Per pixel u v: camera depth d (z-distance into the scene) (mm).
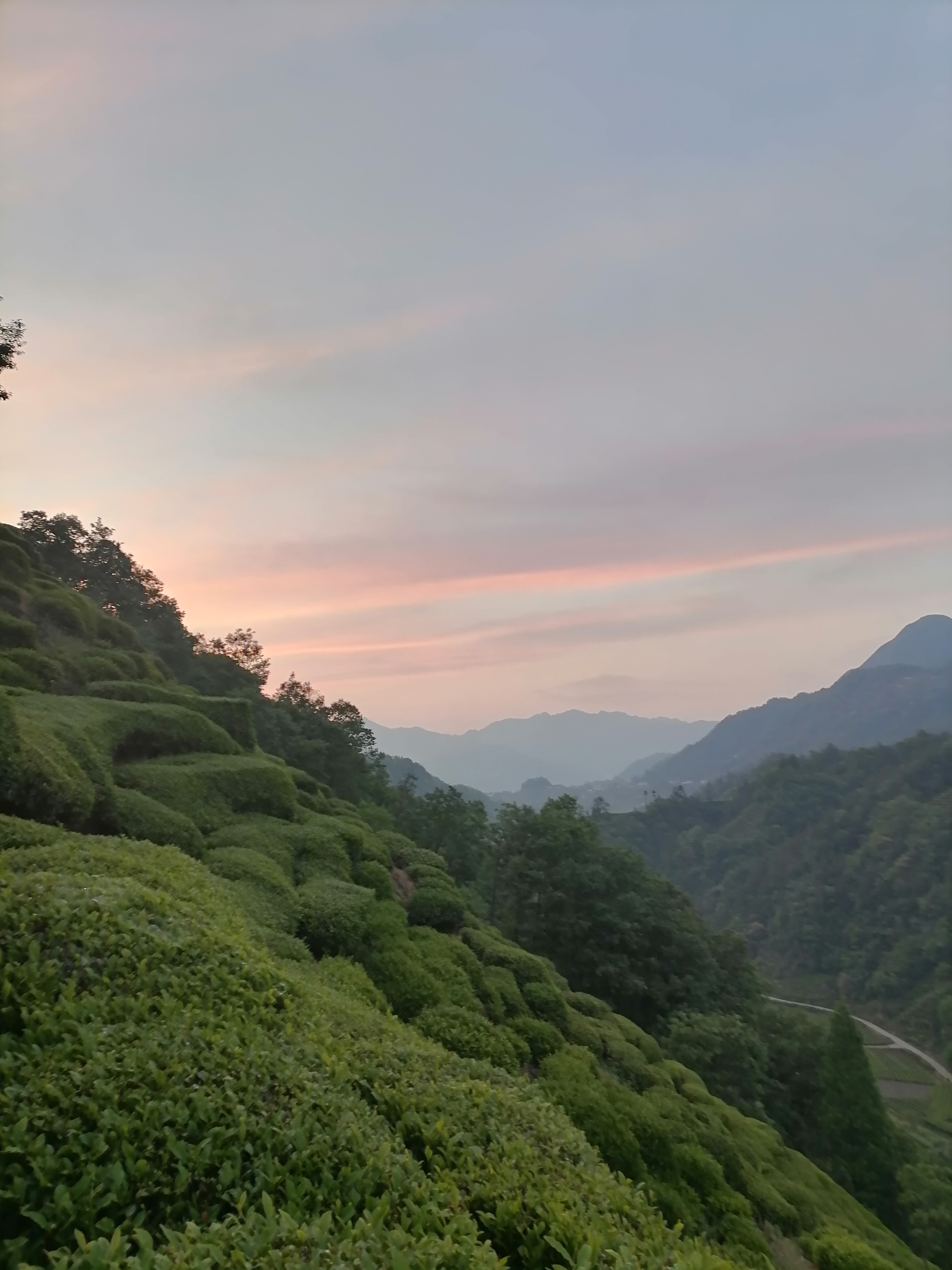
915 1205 26281
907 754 123750
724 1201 13055
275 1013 7051
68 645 28719
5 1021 5492
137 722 18703
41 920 6574
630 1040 21484
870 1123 29016
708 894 118875
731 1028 28641
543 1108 7309
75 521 50562
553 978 22516
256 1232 4039
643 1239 5355
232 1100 5164
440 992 13977
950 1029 70500
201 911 8867
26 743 12414
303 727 43906
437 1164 5504
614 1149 11867
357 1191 4793
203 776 17734
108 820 13867
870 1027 77062
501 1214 4961
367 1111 5957
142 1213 4230
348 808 27938
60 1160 4312
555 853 34906
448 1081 7008
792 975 95375
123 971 6375
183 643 52844
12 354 21906
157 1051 5402
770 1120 26812
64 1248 3723
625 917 34219
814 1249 13758
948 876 89375
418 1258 4016
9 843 10008
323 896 14500
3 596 29141
